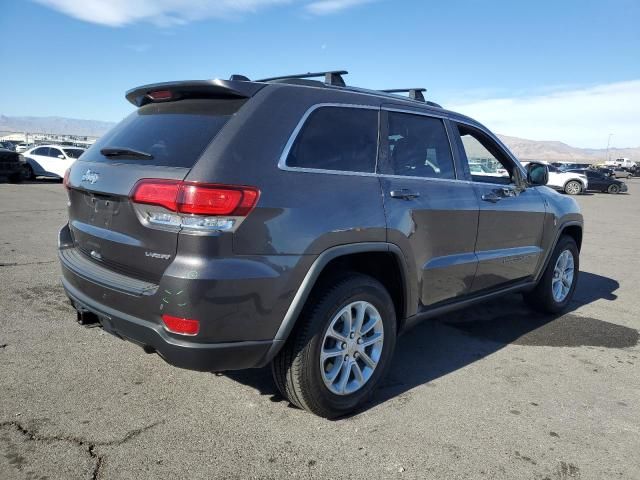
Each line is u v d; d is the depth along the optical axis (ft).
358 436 9.69
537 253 15.89
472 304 13.88
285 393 10.05
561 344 15.21
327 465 8.75
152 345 8.73
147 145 9.62
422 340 15.12
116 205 9.39
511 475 8.73
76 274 9.96
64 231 11.92
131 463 8.54
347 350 10.21
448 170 12.80
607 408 11.28
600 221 50.47
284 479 8.34
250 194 8.54
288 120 9.53
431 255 11.84
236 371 12.12
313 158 9.74
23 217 35.81
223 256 8.36
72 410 10.07
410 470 8.73
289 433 9.66
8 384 10.96
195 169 8.41
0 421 9.55
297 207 9.10
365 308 10.41
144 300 8.63
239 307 8.52
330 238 9.45
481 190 13.43
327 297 9.66
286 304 8.96
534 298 17.39
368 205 10.26
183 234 8.29
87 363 12.15
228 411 10.34
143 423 9.76
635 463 9.26
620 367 13.64
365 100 11.12
